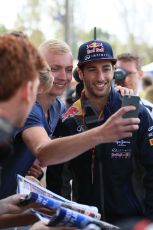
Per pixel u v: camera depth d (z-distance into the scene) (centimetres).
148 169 306
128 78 498
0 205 228
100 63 308
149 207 303
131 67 500
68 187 325
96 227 179
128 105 247
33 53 174
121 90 330
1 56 164
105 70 310
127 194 306
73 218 196
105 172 306
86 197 312
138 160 310
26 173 293
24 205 222
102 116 313
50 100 324
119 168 306
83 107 317
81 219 196
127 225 134
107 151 305
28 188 240
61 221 196
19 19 3030
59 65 332
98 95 310
